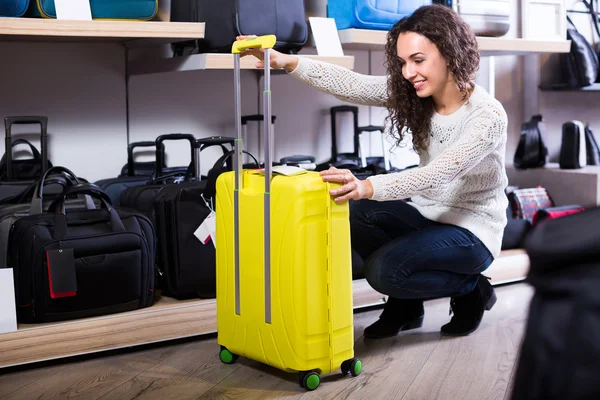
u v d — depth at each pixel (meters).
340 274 1.85
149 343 2.24
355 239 2.29
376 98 2.24
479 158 1.93
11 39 2.50
